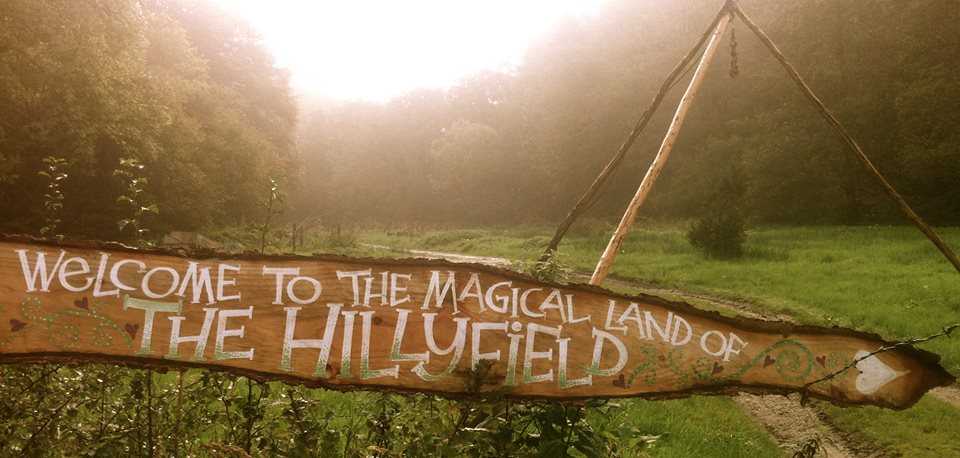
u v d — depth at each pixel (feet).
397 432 11.23
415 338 9.53
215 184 116.47
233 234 96.94
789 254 83.61
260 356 9.13
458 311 9.66
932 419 31.76
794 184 132.67
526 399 9.77
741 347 10.19
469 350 9.64
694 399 34.88
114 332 8.79
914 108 111.45
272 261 9.29
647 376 9.99
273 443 10.53
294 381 9.19
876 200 122.83
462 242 153.79
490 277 9.82
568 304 9.95
